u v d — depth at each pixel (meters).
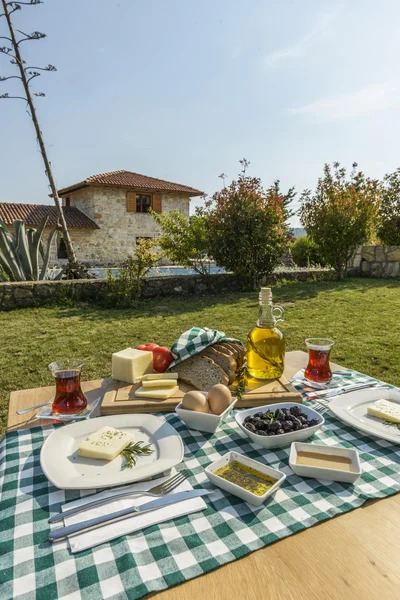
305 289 9.22
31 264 8.48
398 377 3.79
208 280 9.51
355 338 5.07
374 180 10.52
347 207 10.47
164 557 0.72
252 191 9.23
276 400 1.38
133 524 0.80
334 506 0.85
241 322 6.12
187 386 1.50
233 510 0.85
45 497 0.90
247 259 9.16
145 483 0.94
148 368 1.58
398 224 11.88
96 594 0.65
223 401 1.24
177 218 9.89
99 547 0.75
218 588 0.66
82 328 5.89
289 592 0.65
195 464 1.04
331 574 0.69
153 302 8.12
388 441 1.14
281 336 1.53
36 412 1.35
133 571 0.69
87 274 9.24
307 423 1.17
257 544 0.75
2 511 0.85
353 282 10.22
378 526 0.80
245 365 1.56
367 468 1.00
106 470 0.98
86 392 1.53
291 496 0.89
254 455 1.08
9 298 7.44
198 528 0.79
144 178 23.36
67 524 0.80
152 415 1.23
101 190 20.59
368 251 11.62
